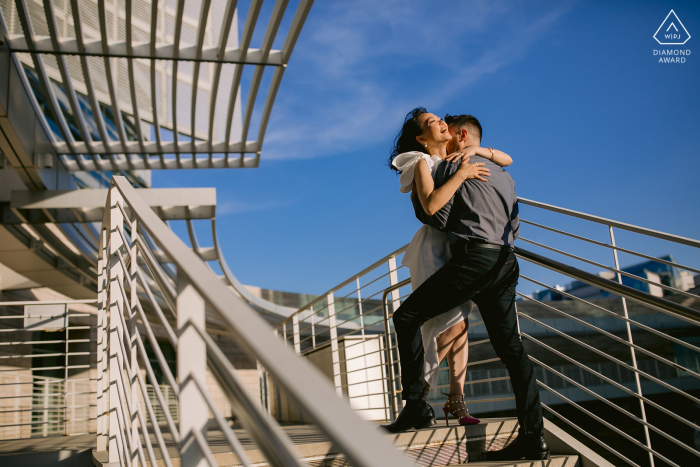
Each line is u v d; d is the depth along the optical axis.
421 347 2.16
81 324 11.94
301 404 0.45
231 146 6.57
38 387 10.41
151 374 1.32
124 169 6.93
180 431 0.89
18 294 11.18
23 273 10.29
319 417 0.42
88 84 5.26
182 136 6.50
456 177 2.07
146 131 7.73
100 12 4.27
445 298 2.07
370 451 0.37
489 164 2.20
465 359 2.43
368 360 4.84
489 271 2.04
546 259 2.35
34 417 9.99
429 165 2.22
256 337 0.57
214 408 0.83
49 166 6.77
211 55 4.80
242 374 14.30
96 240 9.19
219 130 6.57
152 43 4.64
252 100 5.43
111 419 2.06
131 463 1.51
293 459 0.54
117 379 1.83
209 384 12.36
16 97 5.86
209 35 5.01
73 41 4.73
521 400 2.07
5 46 4.75
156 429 1.24
